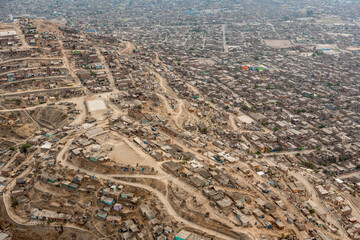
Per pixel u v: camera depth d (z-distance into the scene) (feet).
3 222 412.77
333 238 408.46
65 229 395.55
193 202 399.44
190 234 359.05
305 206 464.24
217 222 371.97
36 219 409.08
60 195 429.38
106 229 389.19
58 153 509.76
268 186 484.74
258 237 357.41
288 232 387.34
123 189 430.20
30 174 479.41
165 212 390.42
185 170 470.39
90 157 467.11
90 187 429.79
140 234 374.02
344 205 499.10
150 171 456.86
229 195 419.54
